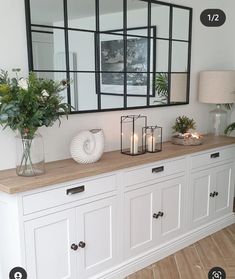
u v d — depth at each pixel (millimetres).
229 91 3232
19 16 2154
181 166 2848
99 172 2227
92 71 2553
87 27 2475
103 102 2666
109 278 2426
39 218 1996
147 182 2594
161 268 2664
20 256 1948
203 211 3166
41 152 2094
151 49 2934
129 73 2805
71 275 2205
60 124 2441
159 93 3088
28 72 2229
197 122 3561
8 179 1990
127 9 2693
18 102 1877
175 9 3062
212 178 3182
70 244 2170
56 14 2299
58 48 2346
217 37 3582
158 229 2756
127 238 2531
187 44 3248
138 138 2975
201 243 3080
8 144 2219
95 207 2277
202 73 3312
